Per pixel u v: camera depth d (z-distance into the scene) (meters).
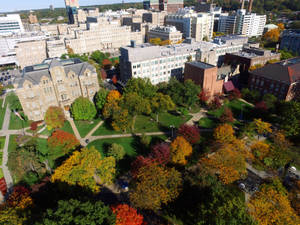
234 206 52.03
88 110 111.75
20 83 109.62
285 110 103.19
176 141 79.69
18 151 73.56
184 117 118.88
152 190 61.31
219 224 47.56
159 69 155.50
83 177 66.44
